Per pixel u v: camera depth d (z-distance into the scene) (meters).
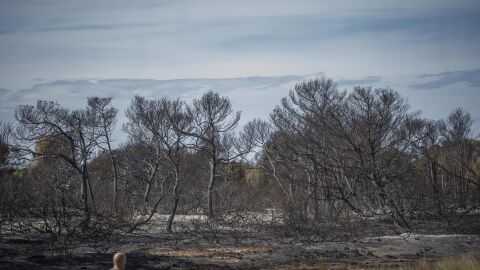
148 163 58.28
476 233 43.50
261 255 33.00
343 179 52.44
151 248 35.44
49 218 40.53
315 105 55.12
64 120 49.16
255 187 62.91
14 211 38.50
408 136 54.34
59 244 33.94
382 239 39.38
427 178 58.34
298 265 29.67
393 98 52.75
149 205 57.28
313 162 53.81
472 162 62.75
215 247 36.53
